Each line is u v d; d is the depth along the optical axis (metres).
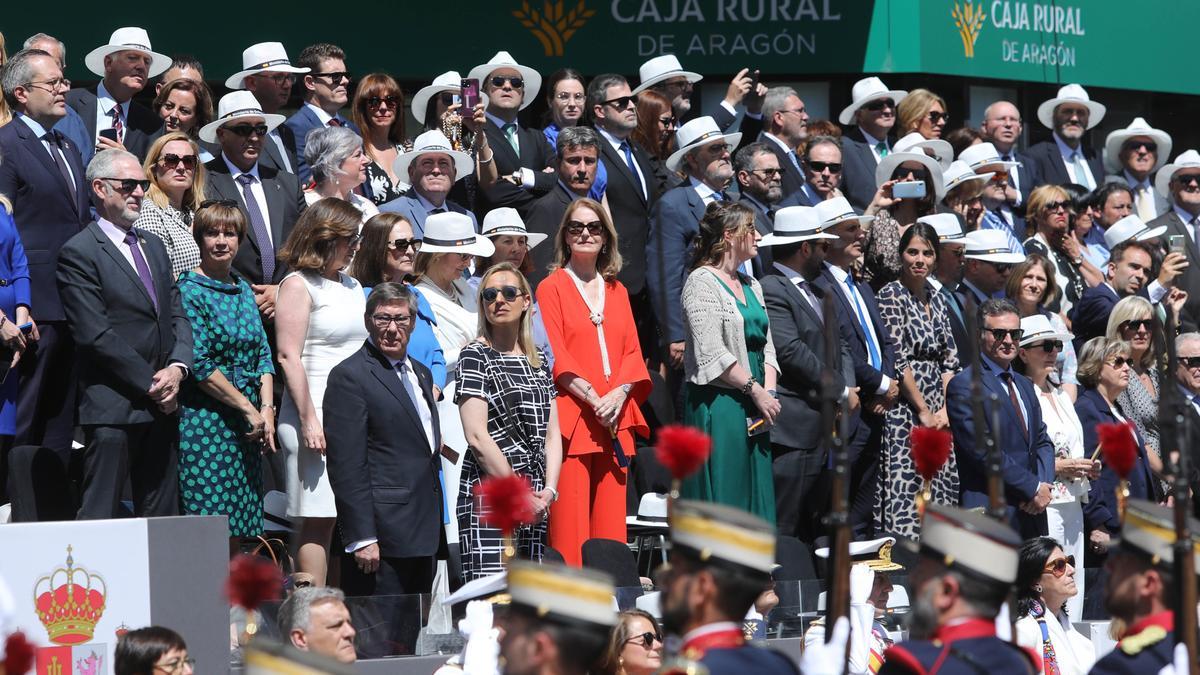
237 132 38.91
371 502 33.16
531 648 16.59
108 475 32.03
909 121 54.34
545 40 59.94
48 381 34.84
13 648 16.58
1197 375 47.66
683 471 17.98
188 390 33.41
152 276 33.16
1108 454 21.53
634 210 44.28
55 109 35.81
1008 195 53.88
